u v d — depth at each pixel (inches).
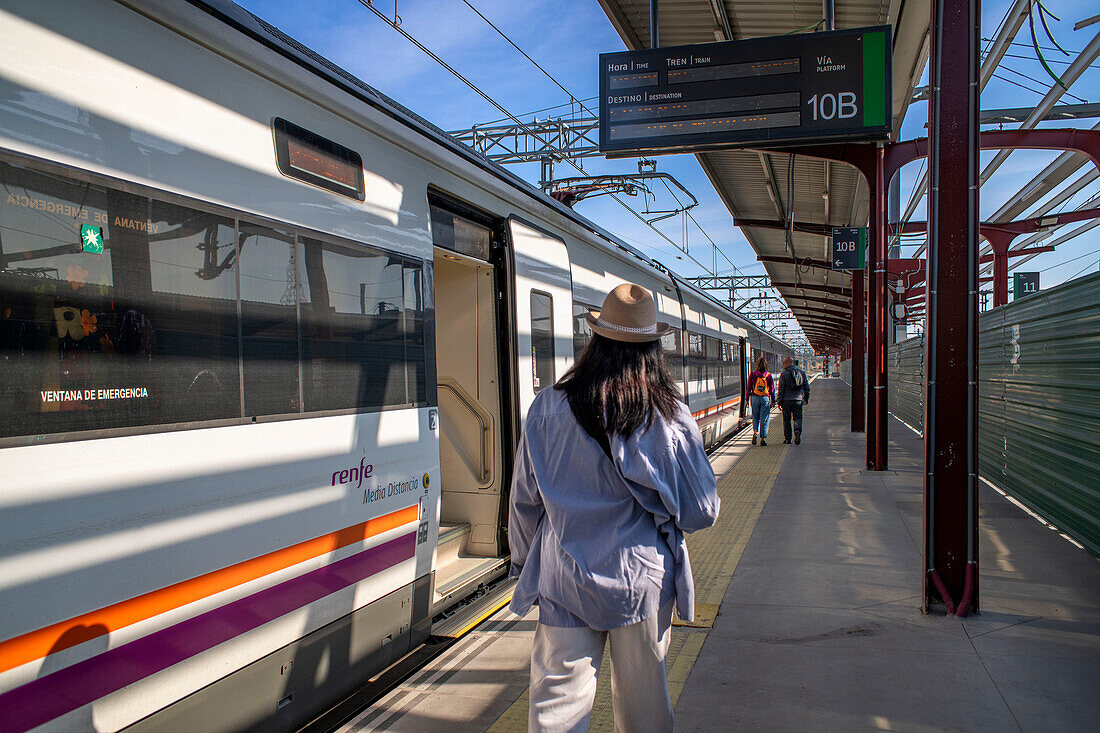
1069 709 118.6
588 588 73.5
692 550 226.2
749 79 297.0
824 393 1385.3
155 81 95.7
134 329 89.7
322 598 117.4
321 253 123.8
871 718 118.0
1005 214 975.0
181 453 93.8
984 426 344.8
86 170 85.5
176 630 91.6
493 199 195.8
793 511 280.2
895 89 432.1
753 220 733.3
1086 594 173.0
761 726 116.4
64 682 78.2
